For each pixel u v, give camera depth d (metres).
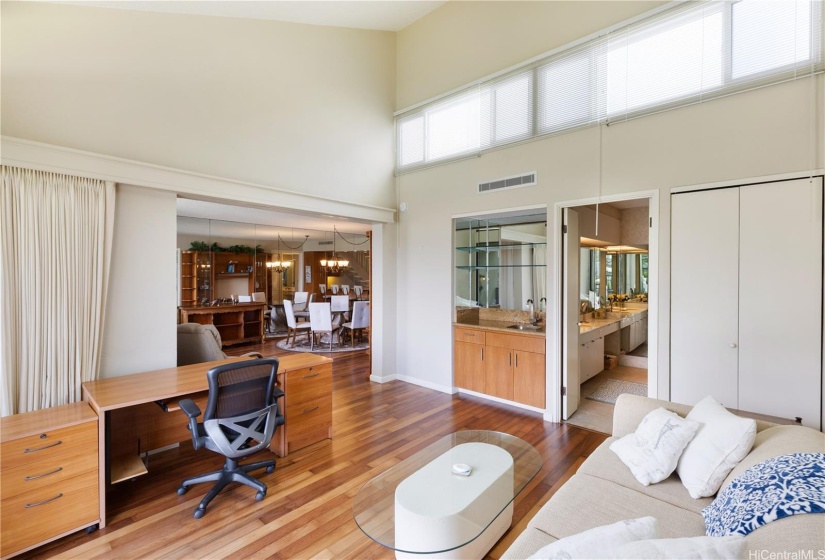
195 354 3.74
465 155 4.47
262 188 3.83
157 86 3.14
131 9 3.00
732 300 2.80
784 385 2.61
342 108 4.66
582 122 3.54
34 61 2.56
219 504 2.42
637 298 6.89
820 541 1.00
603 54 3.42
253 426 2.49
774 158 2.65
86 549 2.03
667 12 3.05
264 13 3.75
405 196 5.21
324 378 3.35
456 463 2.14
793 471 1.31
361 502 1.92
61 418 2.18
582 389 4.74
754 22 2.72
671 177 3.07
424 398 4.50
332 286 10.35
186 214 6.49
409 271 5.17
